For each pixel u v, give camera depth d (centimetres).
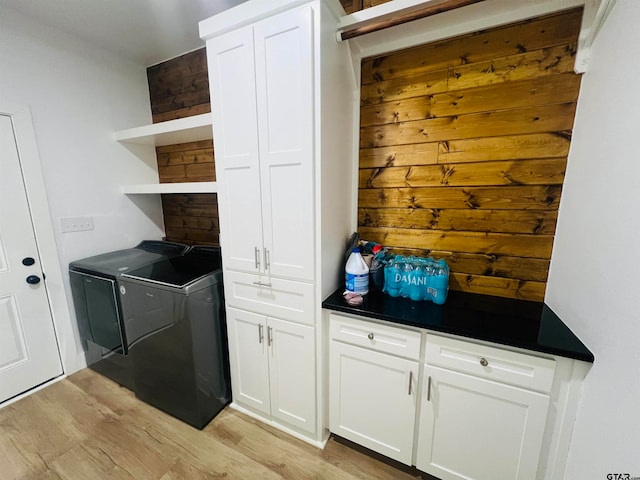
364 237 172
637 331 69
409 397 125
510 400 106
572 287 108
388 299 142
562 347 95
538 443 104
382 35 137
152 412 176
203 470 138
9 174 178
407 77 146
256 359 161
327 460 143
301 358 146
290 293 142
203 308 159
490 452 113
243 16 126
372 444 139
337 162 141
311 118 120
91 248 220
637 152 73
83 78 208
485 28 126
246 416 173
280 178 133
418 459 129
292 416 156
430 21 126
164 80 240
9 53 172
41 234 193
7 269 181
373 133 158
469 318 120
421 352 121
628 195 76
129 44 212
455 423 118
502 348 105
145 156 252
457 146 142
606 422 80
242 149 140
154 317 162
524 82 125
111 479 133
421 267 139
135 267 187
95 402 184
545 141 124
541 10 115
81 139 210
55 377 207
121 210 237
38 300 195
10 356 185
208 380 165
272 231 140
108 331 194
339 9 129
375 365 131
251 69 129
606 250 85
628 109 79
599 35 100
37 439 156
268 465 140
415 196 155
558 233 124
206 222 243
